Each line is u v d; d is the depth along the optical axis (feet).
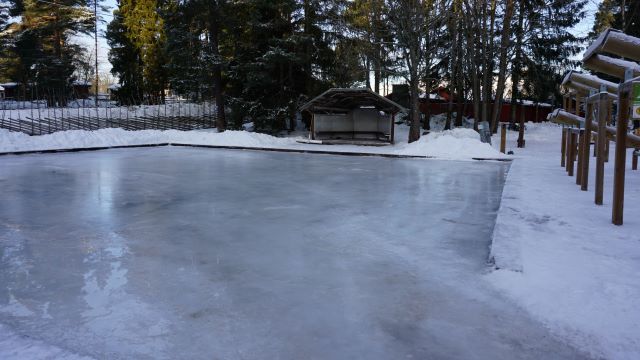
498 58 89.10
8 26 155.02
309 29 91.97
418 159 56.03
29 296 12.95
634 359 9.06
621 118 18.20
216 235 19.66
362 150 66.03
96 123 98.17
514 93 101.24
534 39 90.48
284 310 11.85
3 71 161.48
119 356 9.58
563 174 37.14
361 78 98.99
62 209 25.44
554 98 109.91
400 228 20.83
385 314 11.55
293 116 97.04
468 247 17.66
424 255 16.58
